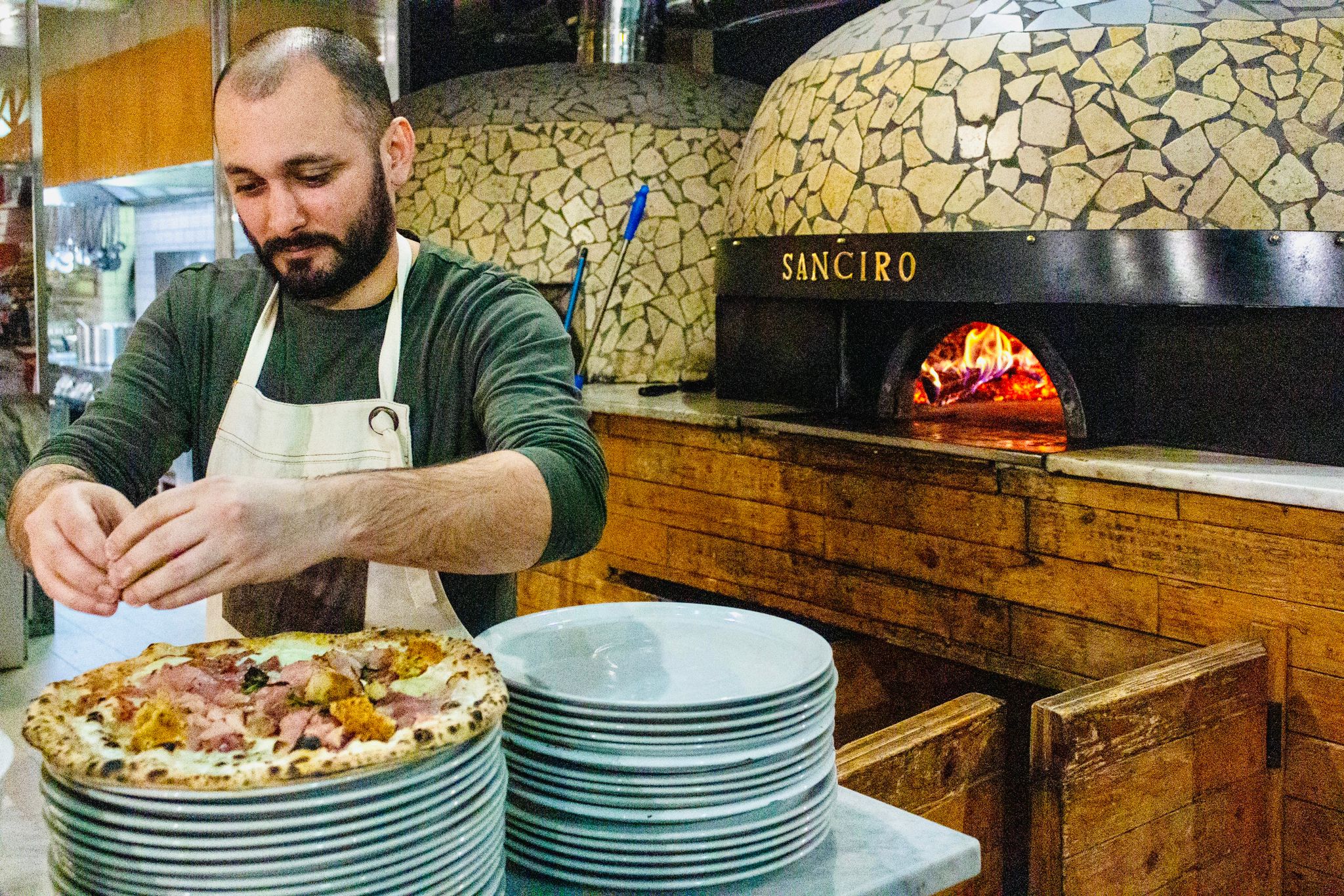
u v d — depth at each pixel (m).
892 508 3.12
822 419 3.41
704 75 4.67
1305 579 2.38
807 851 1.07
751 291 3.48
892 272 3.03
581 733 1.01
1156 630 2.62
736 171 3.72
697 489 3.65
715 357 4.43
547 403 1.32
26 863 1.00
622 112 4.39
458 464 1.13
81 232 6.36
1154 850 2.21
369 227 1.36
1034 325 3.04
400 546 1.03
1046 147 2.80
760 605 3.49
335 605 1.39
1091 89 2.77
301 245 1.34
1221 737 2.34
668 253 4.39
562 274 4.34
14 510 1.28
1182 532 2.56
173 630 4.69
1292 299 2.60
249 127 1.28
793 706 1.04
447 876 0.84
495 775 0.91
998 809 2.19
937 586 3.04
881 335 3.43
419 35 5.62
